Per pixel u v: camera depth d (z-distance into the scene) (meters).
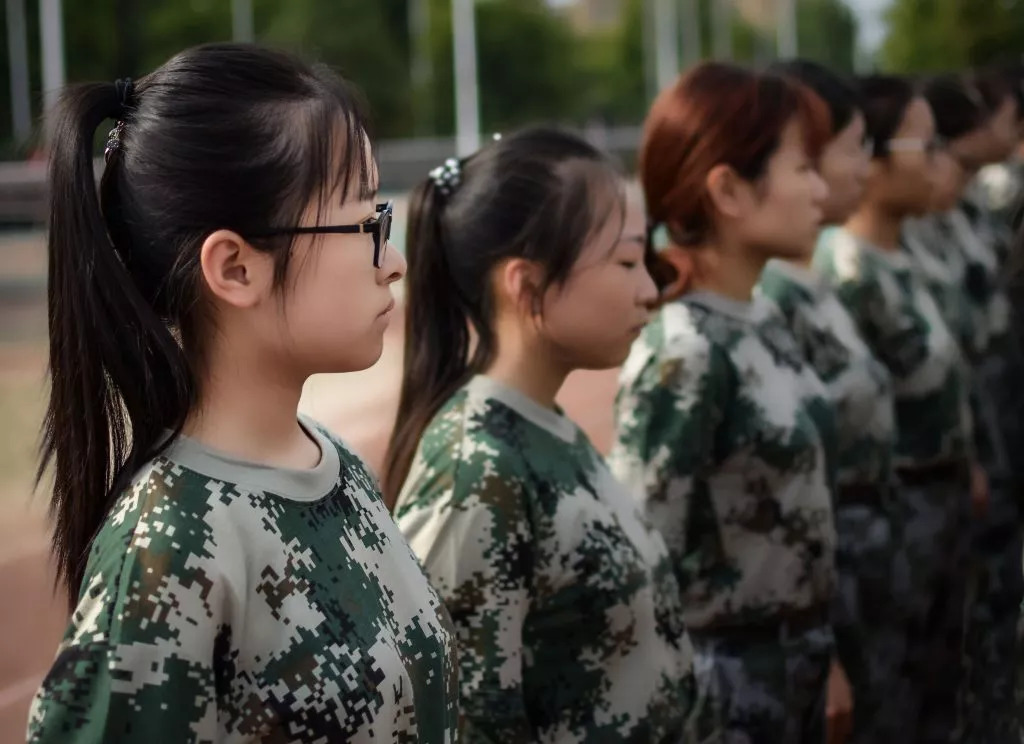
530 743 2.35
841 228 4.58
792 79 3.32
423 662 1.73
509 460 2.34
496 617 2.28
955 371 4.44
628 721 2.39
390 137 60.00
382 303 1.70
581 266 2.46
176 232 1.62
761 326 3.22
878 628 3.96
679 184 3.19
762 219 3.16
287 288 1.64
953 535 4.45
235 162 1.61
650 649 2.44
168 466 1.61
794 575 3.14
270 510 1.63
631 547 2.44
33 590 6.46
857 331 4.13
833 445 3.30
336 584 1.65
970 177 5.86
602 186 2.47
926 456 4.38
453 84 66.06
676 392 3.03
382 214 1.70
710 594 3.09
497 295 2.51
